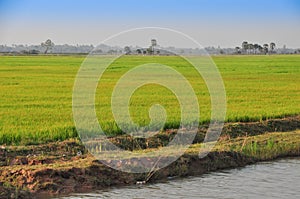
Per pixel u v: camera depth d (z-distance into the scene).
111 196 12.55
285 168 15.73
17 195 12.14
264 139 18.66
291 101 29.94
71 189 12.90
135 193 12.83
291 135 19.62
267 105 27.62
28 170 13.13
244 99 30.67
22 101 27.69
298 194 12.79
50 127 18.77
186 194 12.76
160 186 13.52
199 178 14.43
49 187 12.76
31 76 44.53
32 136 17.11
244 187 13.44
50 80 40.81
